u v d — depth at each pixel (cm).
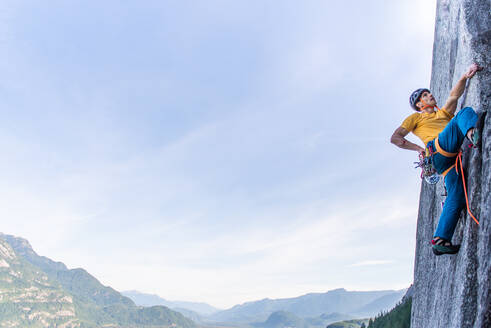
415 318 769
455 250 525
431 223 739
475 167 510
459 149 535
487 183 464
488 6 597
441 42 777
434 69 839
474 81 565
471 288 489
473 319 480
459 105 650
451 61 702
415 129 652
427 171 590
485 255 454
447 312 561
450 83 702
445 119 613
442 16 771
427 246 745
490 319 436
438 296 628
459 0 661
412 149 648
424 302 718
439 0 798
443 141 544
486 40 570
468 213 511
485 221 459
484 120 502
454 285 545
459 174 541
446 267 605
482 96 540
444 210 539
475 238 495
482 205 471
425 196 787
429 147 572
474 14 606
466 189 528
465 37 602
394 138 657
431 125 619
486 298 440
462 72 621
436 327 615
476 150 510
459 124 512
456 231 562
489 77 545
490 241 446
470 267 492
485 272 447
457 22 671
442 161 553
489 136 475
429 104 645
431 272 699
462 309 496
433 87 845
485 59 559
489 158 466
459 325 499
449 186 550
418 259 799
